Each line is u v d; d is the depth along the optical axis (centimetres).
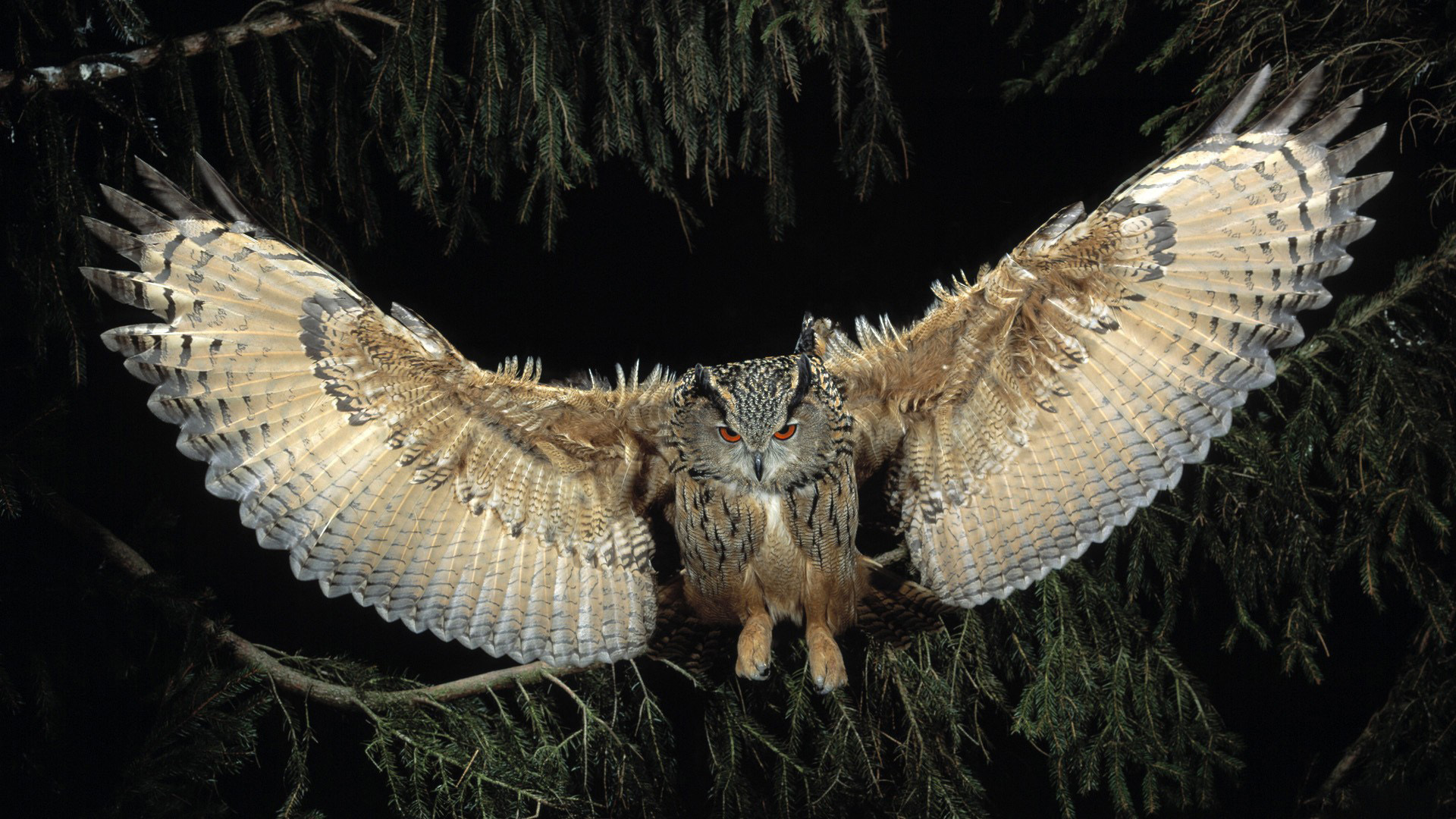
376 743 817
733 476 640
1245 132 589
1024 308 635
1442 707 905
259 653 848
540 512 657
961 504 688
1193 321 609
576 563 665
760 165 917
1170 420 626
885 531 804
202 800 812
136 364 552
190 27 940
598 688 895
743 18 808
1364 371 877
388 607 623
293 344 580
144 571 848
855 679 938
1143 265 605
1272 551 883
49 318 798
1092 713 871
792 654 923
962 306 643
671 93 862
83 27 846
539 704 877
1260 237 587
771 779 905
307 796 925
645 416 662
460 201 861
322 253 827
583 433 655
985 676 903
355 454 604
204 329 565
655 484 671
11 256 798
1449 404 877
